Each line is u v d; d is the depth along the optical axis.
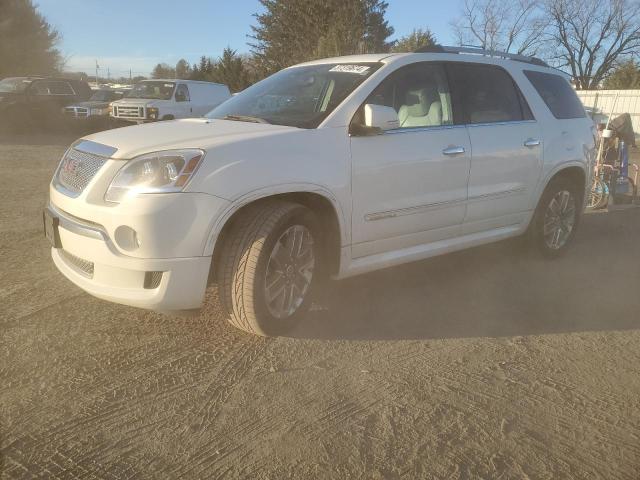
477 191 4.85
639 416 3.02
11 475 2.39
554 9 38.06
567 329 4.14
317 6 35.97
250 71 40.22
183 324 3.92
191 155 3.34
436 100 4.67
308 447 2.66
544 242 5.75
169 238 3.26
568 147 5.66
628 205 9.15
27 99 19.20
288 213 3.58
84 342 3.61
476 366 3.52
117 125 18.00
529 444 2.74
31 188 9.01
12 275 4.79
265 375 3.30
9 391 3.03
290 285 3.77
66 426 2.74
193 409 2.93
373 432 2.79
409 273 5.30
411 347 3.75
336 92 4.24
